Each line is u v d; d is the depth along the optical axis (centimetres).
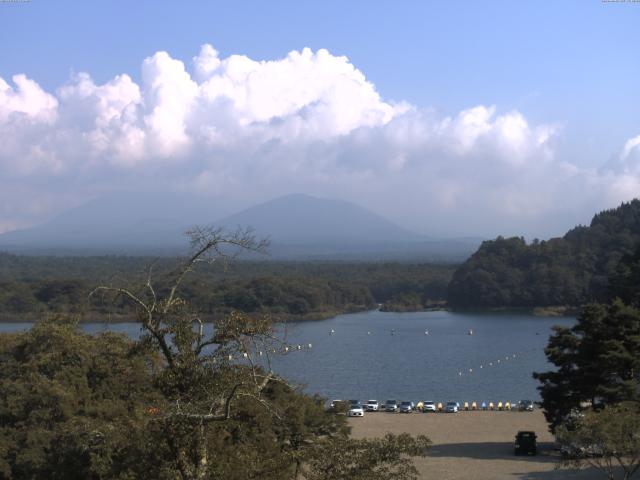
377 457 1931
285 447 2305
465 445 5719
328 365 12012
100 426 2197
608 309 5256
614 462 4412
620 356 4794
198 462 1830
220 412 1897
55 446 2484
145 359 3139
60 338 3488
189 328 1942
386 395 9488
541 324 17738
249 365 1978
